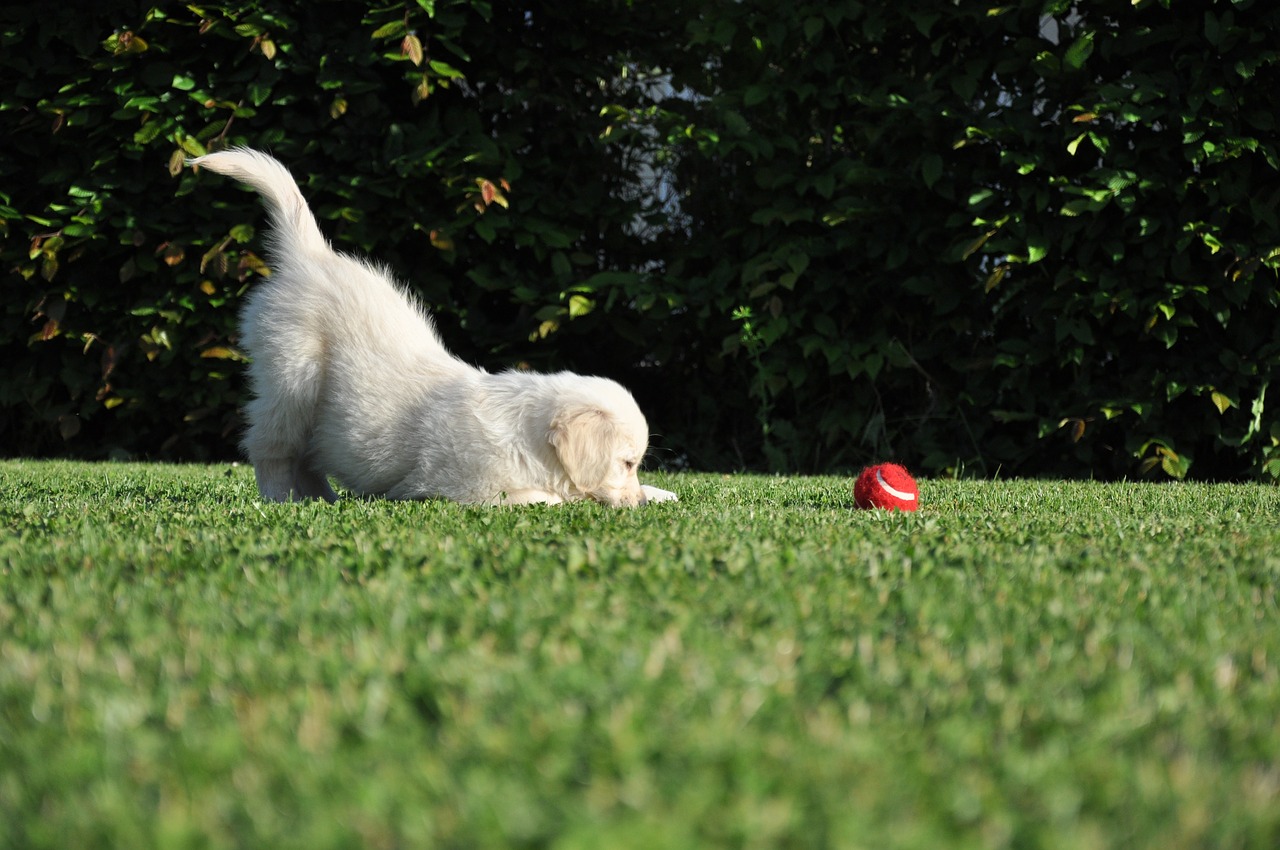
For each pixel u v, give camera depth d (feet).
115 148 22.49
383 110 22.03
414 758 3.90
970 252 19.89
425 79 21.18
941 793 3.71
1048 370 20.81
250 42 21.98
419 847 3.26
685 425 24.04
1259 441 19.79
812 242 21.31
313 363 13.19
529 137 23.71
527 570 7.16
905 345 21.85
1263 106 19.44
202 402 23.04
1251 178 19.49
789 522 10.43
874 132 21.13
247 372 14.11
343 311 13.23
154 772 3.80
